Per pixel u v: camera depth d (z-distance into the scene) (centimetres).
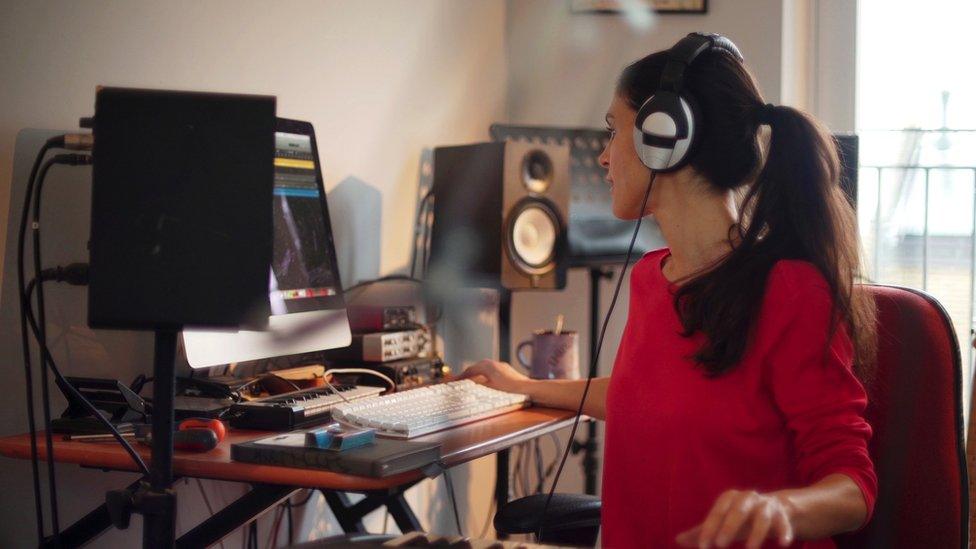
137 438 135
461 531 262
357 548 72
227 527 130
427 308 239
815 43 279
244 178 101
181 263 101
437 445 127
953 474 133
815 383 115
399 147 233
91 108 161
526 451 279
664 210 133
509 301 232
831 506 104
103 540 166
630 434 128
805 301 117
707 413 120
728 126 126
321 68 209
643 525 127
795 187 123
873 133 277
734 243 126
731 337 118
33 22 151
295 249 178
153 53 171
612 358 277
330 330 183
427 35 242
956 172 271
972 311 271
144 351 173
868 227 278
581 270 276
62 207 157
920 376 134
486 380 180
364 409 147
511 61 276
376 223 226
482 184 222
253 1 191
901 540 133
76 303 161
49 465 129
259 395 170
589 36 275
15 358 151
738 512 88
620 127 136
